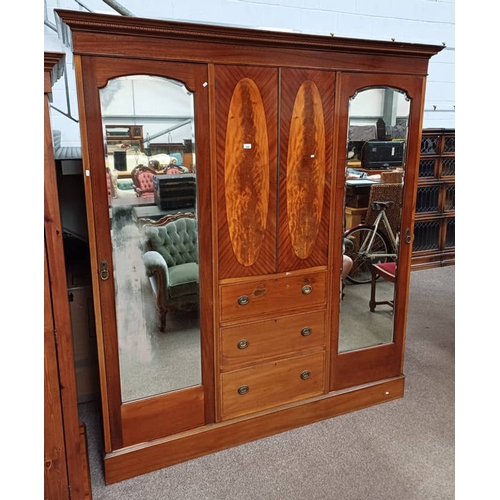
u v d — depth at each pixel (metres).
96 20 1.41
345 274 2.09
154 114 1.58
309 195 1.91
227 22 3.33
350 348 2.19
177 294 1.78
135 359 1.76
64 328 1.38
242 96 1.69
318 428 2.12
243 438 2.00
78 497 1.52
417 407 2.29
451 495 1.72
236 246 1.82
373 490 1.74
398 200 2.10
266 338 1.97
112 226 1.62
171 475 1.82
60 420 1.44
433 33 4.29
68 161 2.19
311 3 3.60
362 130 1.95
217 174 1.72
